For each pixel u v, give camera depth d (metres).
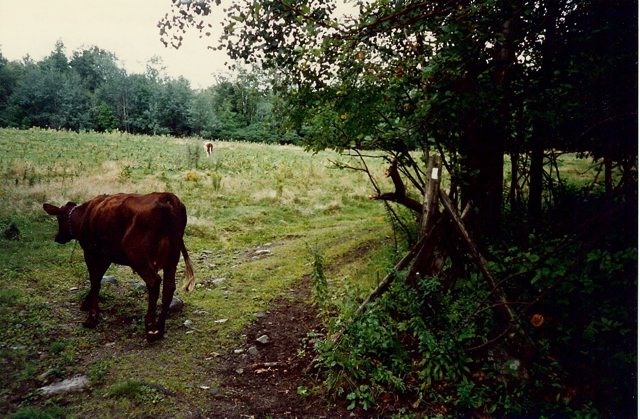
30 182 12.99
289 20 4.17
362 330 4.05
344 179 18.19
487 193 5.38
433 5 4.02
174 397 3.62
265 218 12.39
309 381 4.02
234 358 4.52
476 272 4.79
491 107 4.37
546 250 4.34
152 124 72.50
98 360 4.14
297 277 7.29
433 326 4.25
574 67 4.34
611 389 3.43
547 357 3.92
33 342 4.32
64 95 73.00
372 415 3.49
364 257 7.74
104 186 13.36
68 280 6.27
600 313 3.88
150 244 4.71
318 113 5.25
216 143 38.75
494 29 4.04
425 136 4.59
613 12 4.17
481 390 3.63
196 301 6.11
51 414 3.18
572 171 7.83
